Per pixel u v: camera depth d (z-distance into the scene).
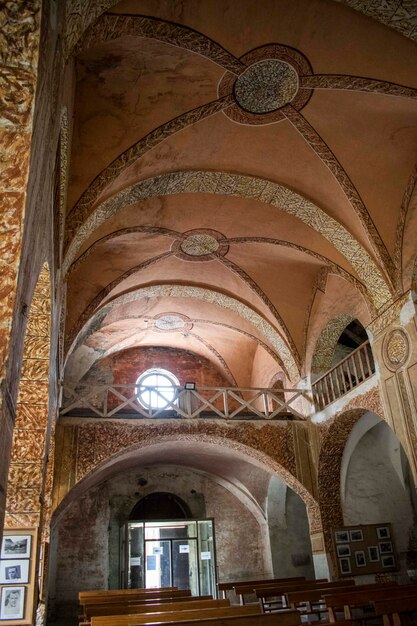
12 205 2.76
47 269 5.55
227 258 13.53
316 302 13.98
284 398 15.16
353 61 7.99
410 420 10.06
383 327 10.92
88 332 14.55
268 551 17.08
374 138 9.53
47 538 10.02
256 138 9.65
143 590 11.74
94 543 16.41
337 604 8.26
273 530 17.22
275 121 9.25
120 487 17.41
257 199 11.05
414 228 10.23
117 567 16.36
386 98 8.66
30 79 2.85
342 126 9.34
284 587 10.84
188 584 16.59
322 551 13.05
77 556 16.09
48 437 7.34
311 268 13.38
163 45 7.28
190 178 10.20
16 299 2.69
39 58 2.86
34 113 2.85
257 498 17.39
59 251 6.60
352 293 12.57
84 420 12.69
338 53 7.89
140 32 6.79
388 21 7.10
